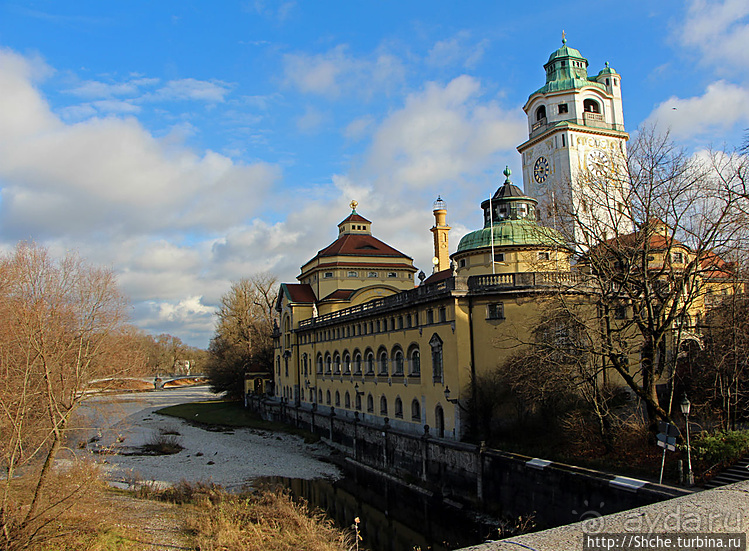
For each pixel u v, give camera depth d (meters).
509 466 35.88
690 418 39.62
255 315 118.62
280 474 54.69
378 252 86.81
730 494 9.36
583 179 45.28
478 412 42.62
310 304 87.06
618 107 77.94
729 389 35.84
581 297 39.84
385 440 52.91
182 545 29.27
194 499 40.06
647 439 33.97
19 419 29.64
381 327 57.97
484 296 44.09
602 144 73.19
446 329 45.19
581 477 30.53
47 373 30.97
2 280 40.62
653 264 44.09
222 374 114.69
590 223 41.94
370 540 36.69
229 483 50.81
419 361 49.91
